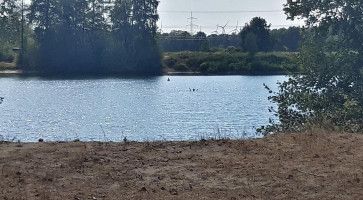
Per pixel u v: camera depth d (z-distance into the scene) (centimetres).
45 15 8938
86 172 920
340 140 1209
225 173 907
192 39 13475
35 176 888
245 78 8375
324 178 862
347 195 768
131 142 1236
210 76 8975
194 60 9562
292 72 1955
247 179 864
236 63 9381
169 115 3850
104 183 847
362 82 1842
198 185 832
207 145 1180
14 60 9056
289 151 1086
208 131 2914
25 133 2970
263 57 9406
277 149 1111
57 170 932
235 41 14675
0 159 1015
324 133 1322
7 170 923
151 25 9281
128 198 761
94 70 9031
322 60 1888
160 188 813
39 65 8856
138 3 9162
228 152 1095
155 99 5244
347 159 997
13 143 1222
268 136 1326
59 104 4678
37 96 5412
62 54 8925
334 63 1869
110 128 3181
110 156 1053
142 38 9188
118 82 7569
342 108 1753
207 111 4119
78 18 9069
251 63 9262
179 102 4938
